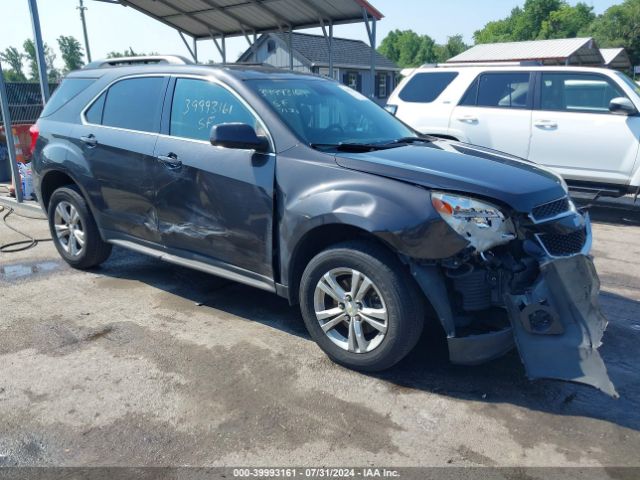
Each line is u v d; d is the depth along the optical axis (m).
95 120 5.00
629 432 2.96
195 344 3.92
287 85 4.34
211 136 3.64
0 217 7.70
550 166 7.88
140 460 2.72
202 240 4.21
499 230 3.15
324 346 3.64
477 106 8.30
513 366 3.63
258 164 3.80
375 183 3.33
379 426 2.99
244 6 11.23
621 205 8.91
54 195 5.40
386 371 3.56
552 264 3.21
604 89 7.52
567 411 3.14
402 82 9.09
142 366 3.61
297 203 3.56
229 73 4.20
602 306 4.69
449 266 3.14
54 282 5.16
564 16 85.69
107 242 5.08
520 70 8.05
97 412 3.11
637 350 3.90
